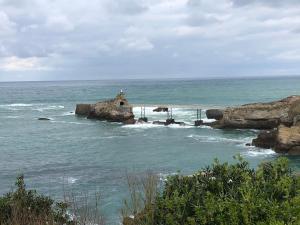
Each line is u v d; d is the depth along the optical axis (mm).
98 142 58375
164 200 6980
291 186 6871
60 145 56469
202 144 55031
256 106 67438
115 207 25969
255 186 6859
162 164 42438
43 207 12227
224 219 6340
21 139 62500
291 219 6184
